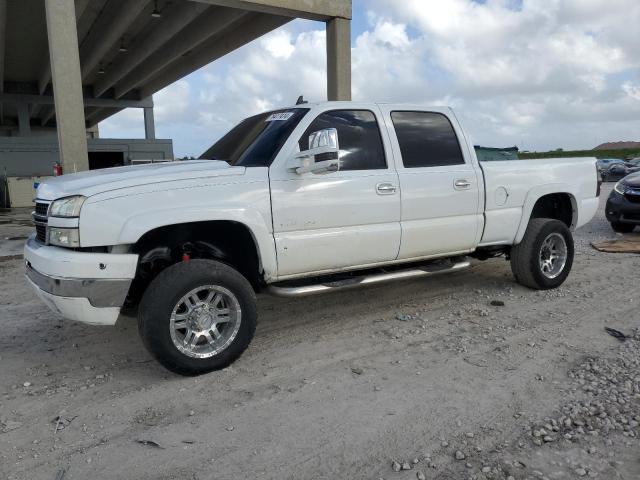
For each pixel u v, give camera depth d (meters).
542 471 2.56
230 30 19.92
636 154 54.03
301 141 4.21
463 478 2.51
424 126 5.01
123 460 2.73
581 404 3.19
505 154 11.08
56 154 23.55
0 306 5.58
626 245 8.41
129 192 3.54
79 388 3.60
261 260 4.01
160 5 18.05
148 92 31.28
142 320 3.54
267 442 2.87
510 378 3.59
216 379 3.69
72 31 11.36
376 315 5.09
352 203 4.39
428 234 4.86
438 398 3.32
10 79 29.53
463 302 5.47
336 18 14.48
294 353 4.16
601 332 4.48
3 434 3.00
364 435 2.91
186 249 4.05
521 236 5.62
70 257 3.41
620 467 2.58
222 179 3.85
